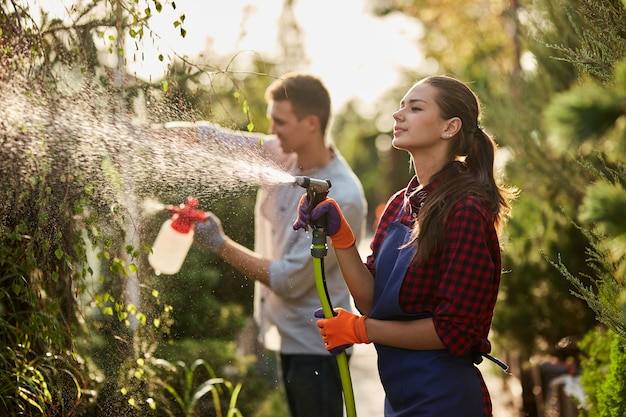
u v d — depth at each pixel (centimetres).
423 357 280
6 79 312
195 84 368
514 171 541
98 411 364
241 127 517
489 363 682
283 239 421
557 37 475
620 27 310
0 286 334
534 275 565
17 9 316
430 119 290
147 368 381
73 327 342
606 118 168
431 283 279
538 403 568
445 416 275
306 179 297
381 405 663
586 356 522
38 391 317
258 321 439
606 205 186
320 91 421
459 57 1021
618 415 346
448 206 276
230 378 500
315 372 410
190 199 397
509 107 546
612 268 322
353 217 416
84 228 342
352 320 289
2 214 312
